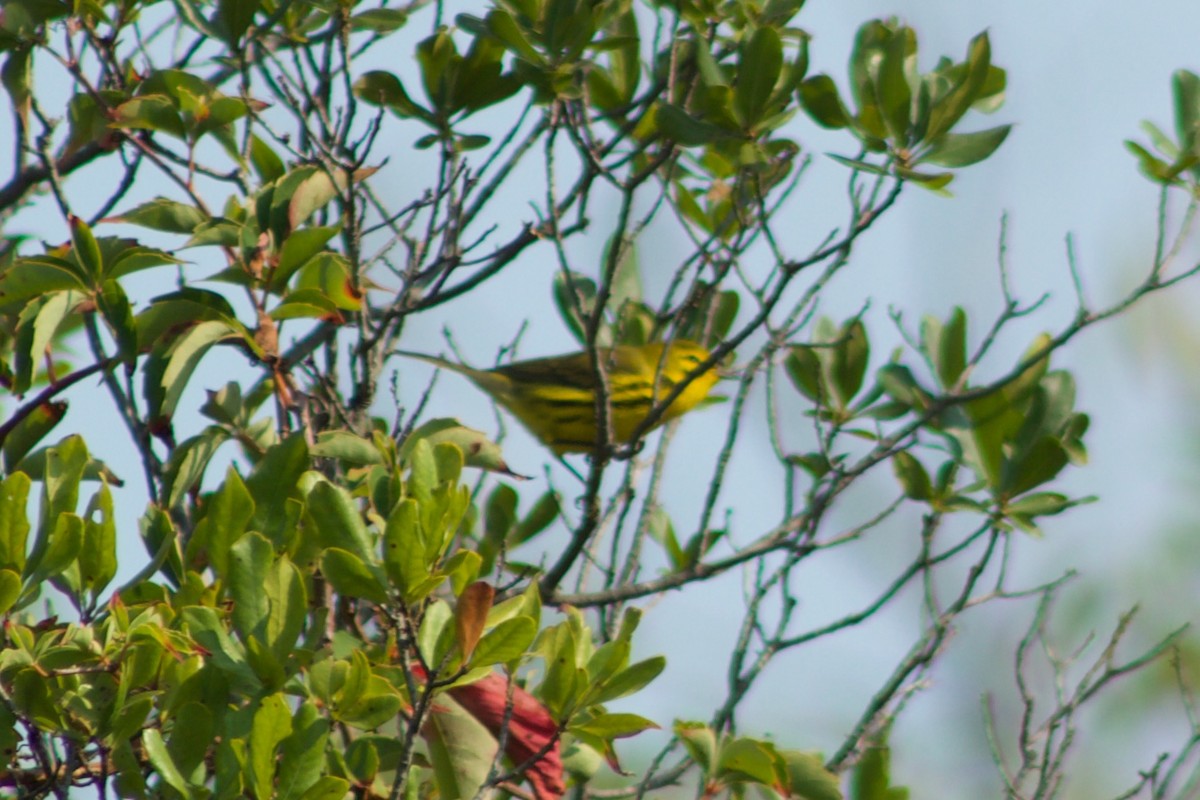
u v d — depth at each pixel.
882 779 9.88
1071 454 12.03
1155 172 11.66
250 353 9.17
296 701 8.42
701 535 11.77
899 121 9.93
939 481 11.97
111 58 10.05
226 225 9.15
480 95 10.58
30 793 6.81
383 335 10.34
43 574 7.29
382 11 10.65
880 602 11.27
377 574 6.81
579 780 8.20
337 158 9.77
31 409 8.76
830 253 10.03
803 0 10.98
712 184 13.28
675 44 10.80
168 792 6.80
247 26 9.75
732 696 10.80
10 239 11.04
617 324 12.71
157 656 7.04
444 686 6.71
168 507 8.70
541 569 9.89
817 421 11.89
